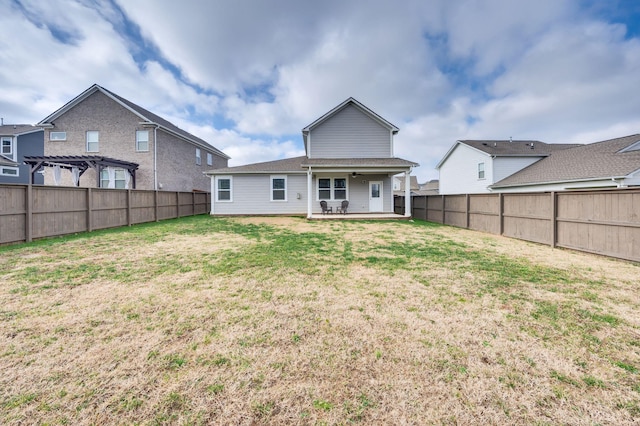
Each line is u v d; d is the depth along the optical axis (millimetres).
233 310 2959
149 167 16500
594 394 1768
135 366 2016
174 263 4836
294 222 12078
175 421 1548
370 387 1816
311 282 3871
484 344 2326
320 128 15219
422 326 2631
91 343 2309
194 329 2557
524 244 6945
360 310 2975
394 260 5117
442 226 11047
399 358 2127
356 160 14273
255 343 2328
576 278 4102
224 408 1646
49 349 2217
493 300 3264
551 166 15016
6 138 21297
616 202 5316
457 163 21078
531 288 3676
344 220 12781
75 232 8211
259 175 15617
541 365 2057
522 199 7695
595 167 12305
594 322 2730
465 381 1876
